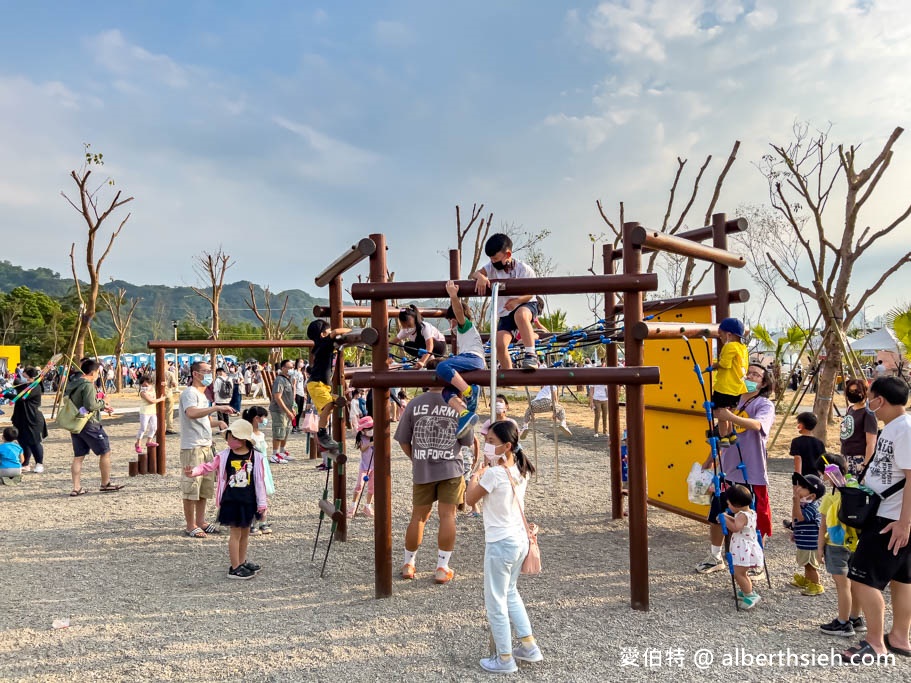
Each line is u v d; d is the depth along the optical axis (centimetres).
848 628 441
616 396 795
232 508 579
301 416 1722
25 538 725
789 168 1177
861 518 397
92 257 1762
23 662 418
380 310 538
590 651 426
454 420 575
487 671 399
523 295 508
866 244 1114
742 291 662
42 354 5809
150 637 456
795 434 1512
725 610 498
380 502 534
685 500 722
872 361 2584
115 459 1320
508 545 400
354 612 502
